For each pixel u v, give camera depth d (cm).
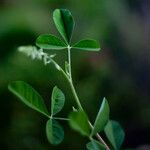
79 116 21
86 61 158
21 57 136
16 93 24
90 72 157
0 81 135
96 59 163
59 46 27
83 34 170
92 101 151
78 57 156
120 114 170
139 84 190
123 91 174
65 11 28
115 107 169
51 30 153
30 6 158
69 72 26
